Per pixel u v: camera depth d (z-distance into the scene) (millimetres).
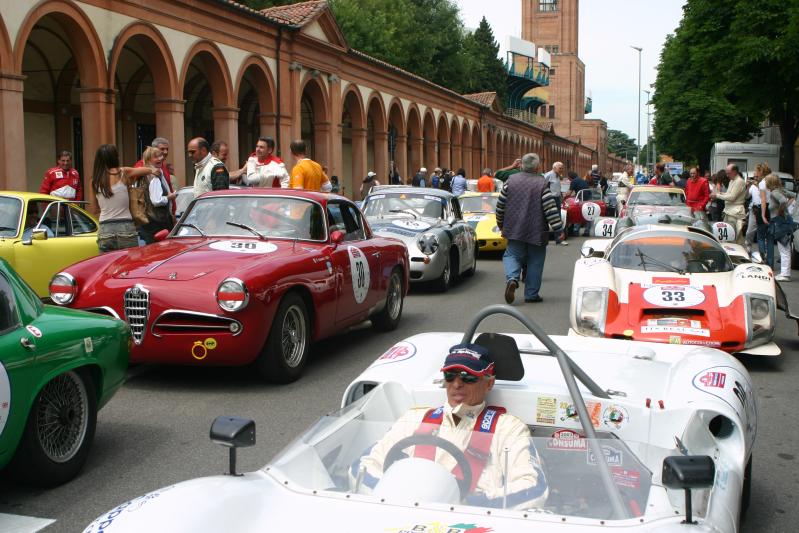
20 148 16406
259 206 7789
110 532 2287
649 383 3830
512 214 11219
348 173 45719
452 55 65438
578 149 114938
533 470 2746
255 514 2473
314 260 7223
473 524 2375
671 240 8703
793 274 16031
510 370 3629
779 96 26781
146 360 6430
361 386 3787
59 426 4535
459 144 52500
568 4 132000
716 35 28031
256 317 6363
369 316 8656
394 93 39781
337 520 2422
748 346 7398
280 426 5688
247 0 41188
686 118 46812
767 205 14555
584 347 4332
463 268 13969
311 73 29938
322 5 30125
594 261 8305
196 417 5934
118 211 8938
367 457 2994
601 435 3428
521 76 90125
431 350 4121
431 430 2967
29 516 4109
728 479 3029
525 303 11523
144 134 28750
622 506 2498
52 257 10016
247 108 35531
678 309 7641
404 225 12859
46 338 4352
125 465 4891
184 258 6809
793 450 5352
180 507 2402
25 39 16484
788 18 24828
